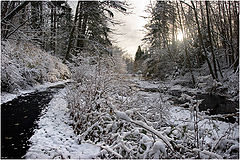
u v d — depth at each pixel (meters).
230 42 15.90
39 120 3.85
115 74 4.01
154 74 21.44
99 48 11.05
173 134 2.35
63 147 2.76
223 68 17.09
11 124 3.44
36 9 10.09
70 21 13.70
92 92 3.65
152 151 1.83
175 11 17.58
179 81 16.45
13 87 6.26
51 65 11.43
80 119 3.49
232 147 1.86
